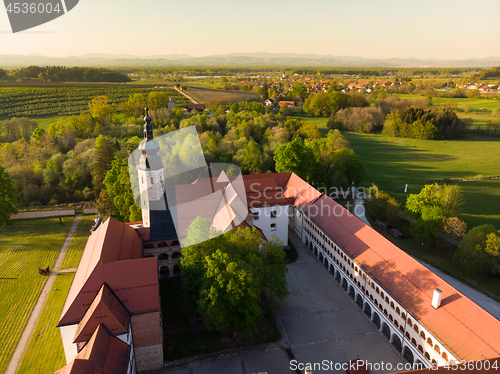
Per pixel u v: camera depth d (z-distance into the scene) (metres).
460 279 59.22
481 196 101.12
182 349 44.16
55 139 120.50
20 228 78.44
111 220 51.34
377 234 55.19
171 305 52.06
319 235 66.12
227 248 45.38
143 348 40.19
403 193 106.06
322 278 60.84
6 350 43.56
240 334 47.03
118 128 130.25
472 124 197.75
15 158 107.19
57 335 46.22
